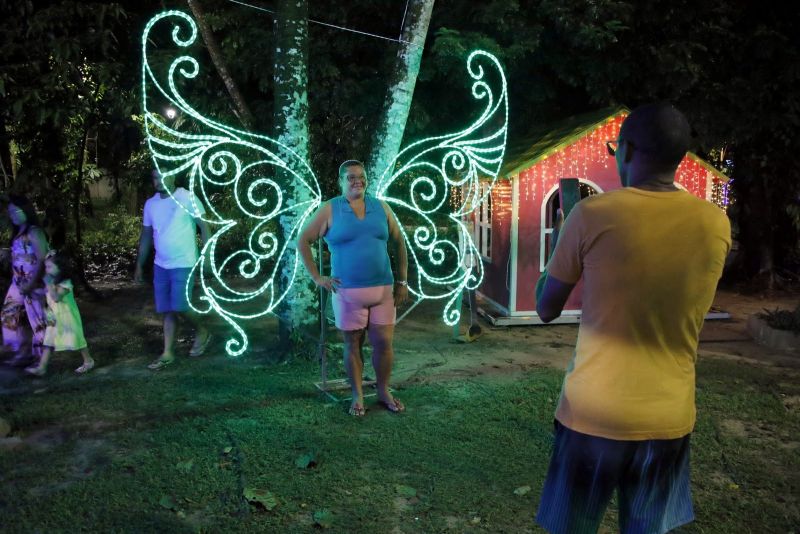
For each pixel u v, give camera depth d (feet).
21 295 22.03
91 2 28.55
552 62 32.63
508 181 27.43
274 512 12.16
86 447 15.05
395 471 13.80
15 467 14.02
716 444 15.07
